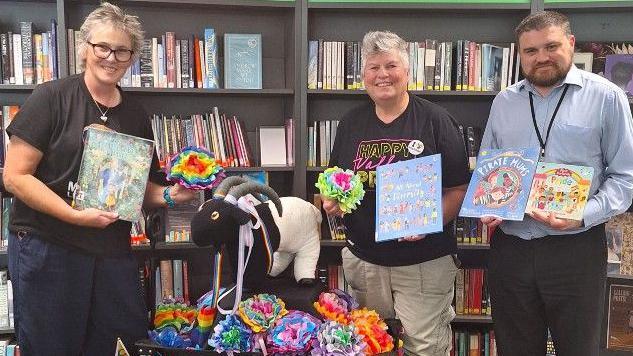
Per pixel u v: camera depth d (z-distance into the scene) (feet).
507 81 8.93
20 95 8.93
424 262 6.71
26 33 8.18
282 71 9.70
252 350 5.74
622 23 9.24
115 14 5.91
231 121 8.98
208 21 9.44
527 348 6.60
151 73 8.60
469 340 9.23
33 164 5.83
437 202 6.01
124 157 6.05
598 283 6.19
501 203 6.00
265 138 9.27
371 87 6.46
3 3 8.84
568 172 5.86
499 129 6.59
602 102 5.99
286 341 5.65
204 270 9.63
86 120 6.03
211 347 5.87
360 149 6.79
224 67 9.09
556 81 6.07
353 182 6.22
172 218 8.76
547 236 6.16
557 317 6.33
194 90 8.60
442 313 6.95
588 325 6.19
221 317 6.06
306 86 8.73
